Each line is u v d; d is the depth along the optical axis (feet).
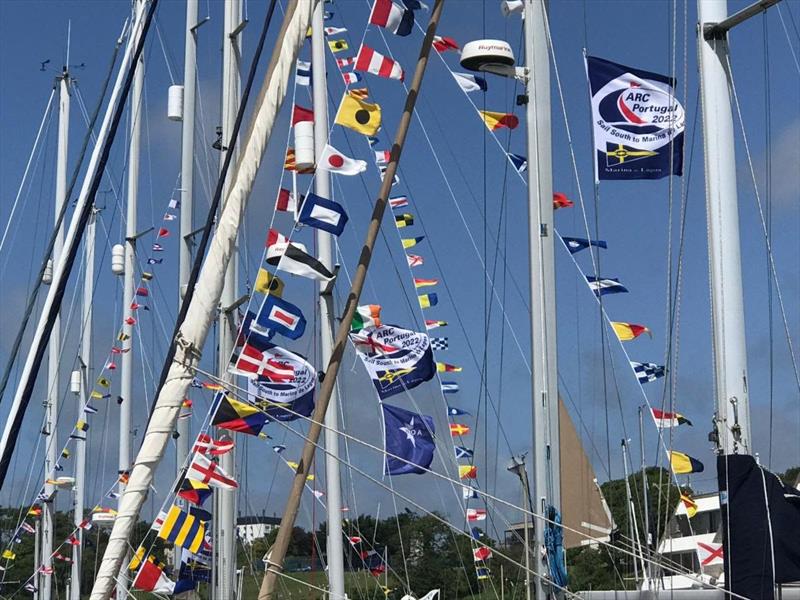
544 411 31.40
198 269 28.99
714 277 30.19
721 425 29.32
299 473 25.20
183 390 23.49
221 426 33.09
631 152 34.09
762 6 30.04
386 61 33.91
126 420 80.38
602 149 34.19
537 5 33.96
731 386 29.43
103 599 22.49
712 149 30.81
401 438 33.50
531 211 32.83
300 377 33.83
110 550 22.77
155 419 23.35
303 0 24.76
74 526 95.50
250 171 24.16
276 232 40.81
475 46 33.22
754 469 27.76
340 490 42.73
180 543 46.39
